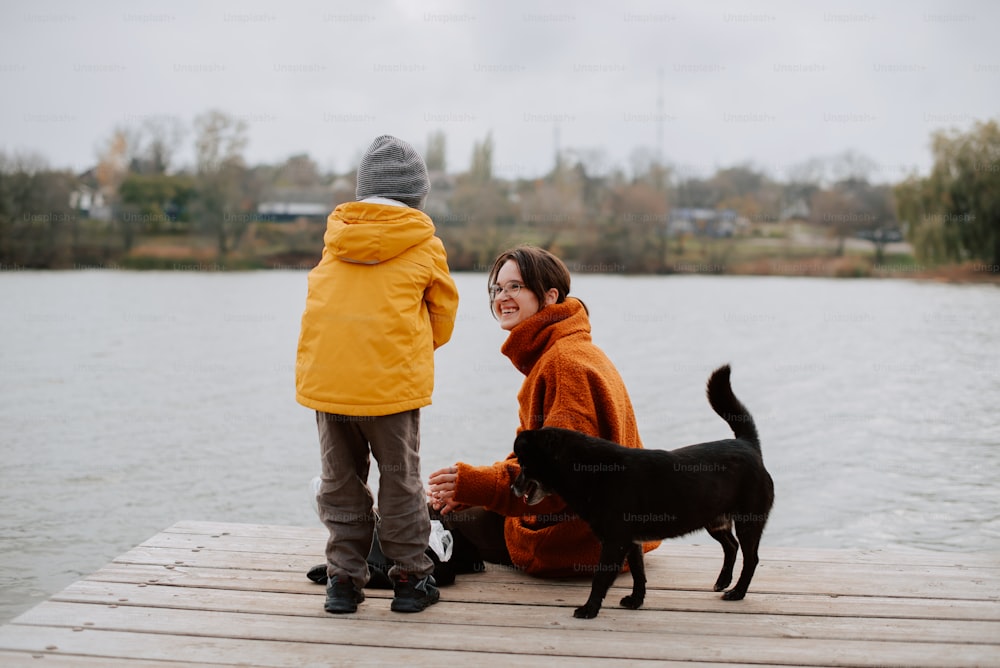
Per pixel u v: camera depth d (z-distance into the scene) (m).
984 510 6.63
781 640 2.88
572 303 3.50
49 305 23.52
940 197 33.03
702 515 3.04
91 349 16.14
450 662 2.68
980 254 32.88
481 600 3.23
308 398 3.00
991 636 2.92
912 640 2.88
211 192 39.03
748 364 14.91
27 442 8.88
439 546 3.29
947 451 8.56
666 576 3.54
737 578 3.51
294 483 7.47
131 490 7.15
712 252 38.47
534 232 37.88
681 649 2.79
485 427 9.75
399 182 3.15
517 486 3.09
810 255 37.91
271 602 3.18
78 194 38.88
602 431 3.30
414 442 3.10
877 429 9.66
